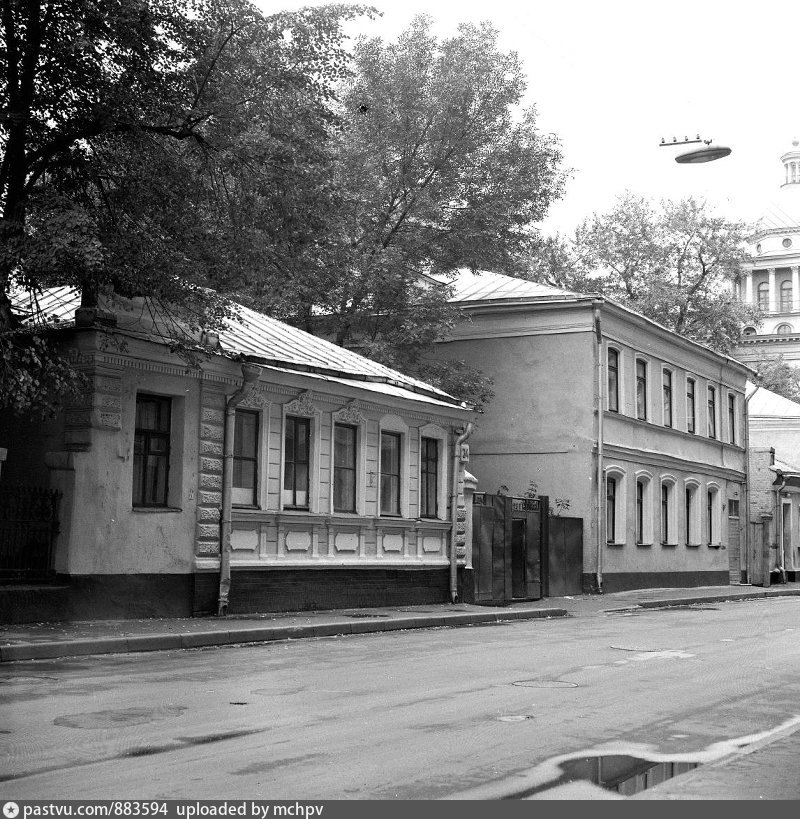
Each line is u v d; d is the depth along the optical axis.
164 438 18.55
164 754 7.53
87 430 16.94
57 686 10.80
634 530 34.97
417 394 24.69
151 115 16.75
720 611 26.61
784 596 38.22
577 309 32.81
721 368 43.28
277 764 7.25
